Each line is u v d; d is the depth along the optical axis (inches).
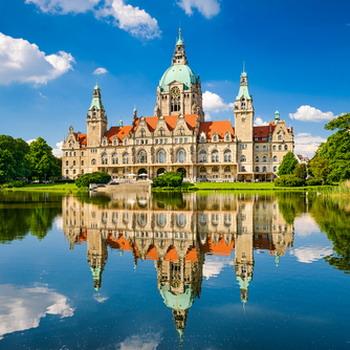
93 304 692.7
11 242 1241.4
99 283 810.2
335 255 1026.7
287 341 550.6
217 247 1148.5
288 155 6072.8
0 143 5954.7
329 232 1369.3
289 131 6968.5
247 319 624.7
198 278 840.3
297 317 629.9
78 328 595.2
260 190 4569.4
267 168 6973.4
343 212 1947.6
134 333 577.6
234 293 745.0
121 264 962.1
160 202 2898.6
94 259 1015.0
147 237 1318.9
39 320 624.7
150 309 668.1
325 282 800.9
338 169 3100.4
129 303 697.0
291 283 799.1
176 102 7780.5
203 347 534.9
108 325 605.6
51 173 7091.5
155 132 7091.5
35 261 992.2
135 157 7224.4
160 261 991.0
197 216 1916.8
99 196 3767.2
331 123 3292.3
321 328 589.9
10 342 551.2
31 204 2689.5
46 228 1520.7
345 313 644.7
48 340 557.0
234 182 5989.2
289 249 1104.8
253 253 1064.2
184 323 609.9
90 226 1576.0
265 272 879.1
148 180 5821.9
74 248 1147.3
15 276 862.5
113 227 1550.2
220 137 6948.8
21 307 679.7
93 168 7559.1
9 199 3243.1
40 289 774.5
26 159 6579.7
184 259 1008.2
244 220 1732.3
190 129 6939.0
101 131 7564.0
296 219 1723.7
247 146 6894.7
